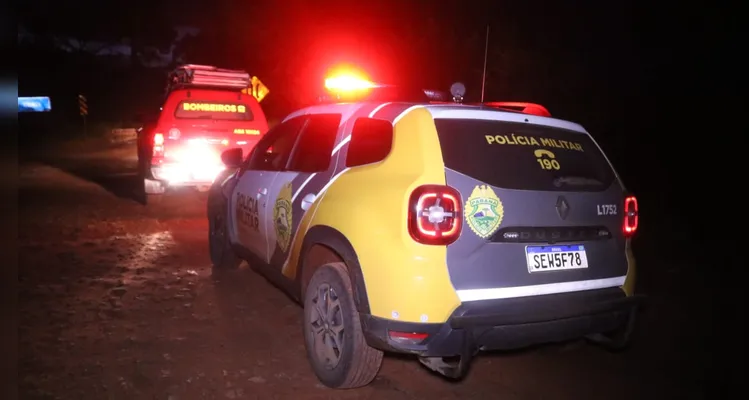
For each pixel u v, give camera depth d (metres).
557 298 3.70
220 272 6.96
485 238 3.53
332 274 3.98
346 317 3.87
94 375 4.23
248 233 5.71
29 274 6.64
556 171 3.88
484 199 3.54
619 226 4.05
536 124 4.02
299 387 4.18
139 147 12.15
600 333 4.07
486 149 3.72
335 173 4.24
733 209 11.94
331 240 3.99
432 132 3.66
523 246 3.63
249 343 4.92
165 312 5.58
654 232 10.45
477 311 3.46
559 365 4.83
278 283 5.04
